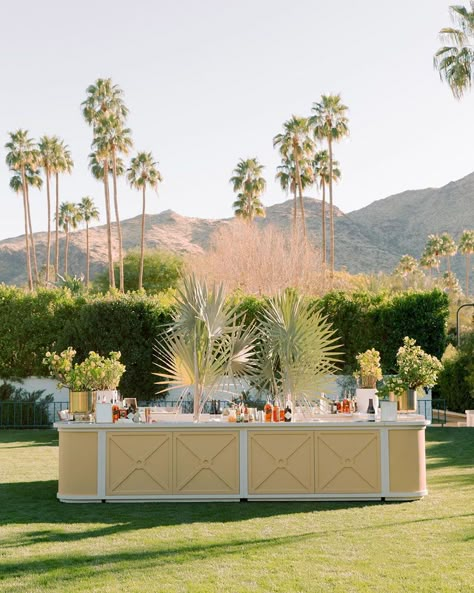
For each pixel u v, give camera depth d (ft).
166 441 31.53
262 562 20.99
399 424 31.50
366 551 22.15
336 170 166.91
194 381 35.45
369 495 31.27
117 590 18.45
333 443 31.53
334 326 71.20
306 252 122.62
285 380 37.14
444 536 24.02
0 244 468.34
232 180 170.19
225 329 36.27
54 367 33.71
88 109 152.05
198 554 22.00
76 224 264.72
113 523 26.76
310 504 30.60
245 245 121.90
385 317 70.95
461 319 122.62
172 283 196.54
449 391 83.82
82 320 68.95
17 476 39.06
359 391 37.32
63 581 19.31
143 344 68.33
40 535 24.80
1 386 72.13
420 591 18.15
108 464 31.48
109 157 160.76
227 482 31.45
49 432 64.90
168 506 30.32
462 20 67.87
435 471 39.73
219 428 31.53
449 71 68.54
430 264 244.22
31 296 73.26
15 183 187.62
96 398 32.73
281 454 31.50
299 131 158.51
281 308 38.11
